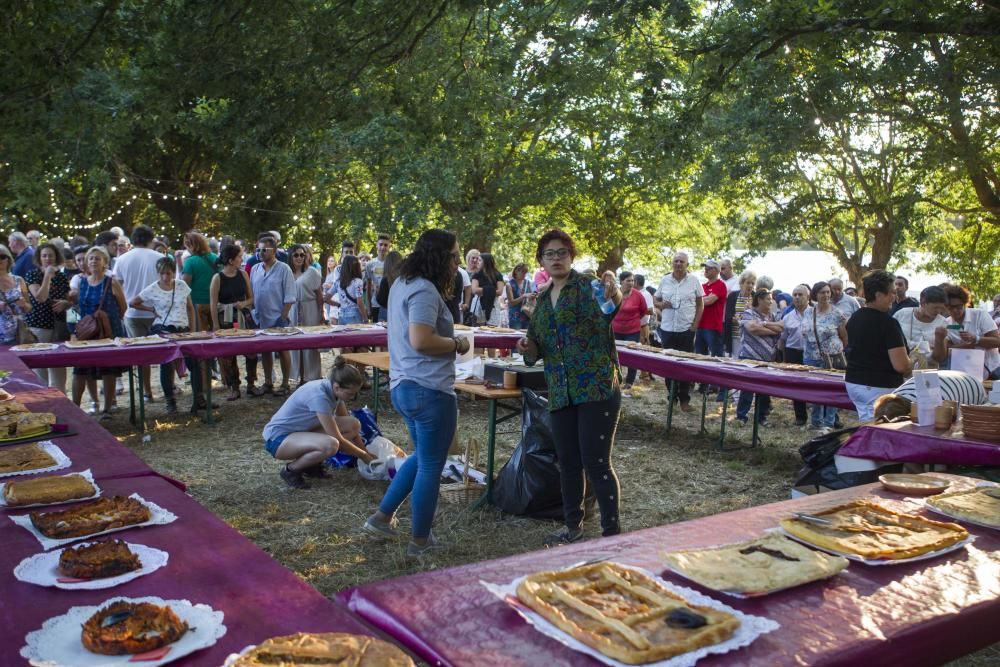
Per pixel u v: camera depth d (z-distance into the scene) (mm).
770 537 2129
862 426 4129
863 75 12297
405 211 18484
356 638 1489
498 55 7902
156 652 1493
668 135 7832
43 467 2883
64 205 19312
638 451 6848
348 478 5664
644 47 8117
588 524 4758
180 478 5660
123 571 1888
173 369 7922
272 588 1835
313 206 25844
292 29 7160
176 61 6895
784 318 8273
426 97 8477
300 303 9023
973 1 6195
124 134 7809
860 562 2045
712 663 1505
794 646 1586
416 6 7133
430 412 3734
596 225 25094
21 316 7445
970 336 6043
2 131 7031
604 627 1588
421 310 3576
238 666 1379
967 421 3703
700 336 8953
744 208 20766
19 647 1559
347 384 5324
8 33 6527
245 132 7285
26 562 1935
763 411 8117
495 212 22719
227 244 8742
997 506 2498
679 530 2293
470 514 4879
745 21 7195
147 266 7898
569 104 21203
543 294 3996
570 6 7207
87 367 7070
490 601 1764
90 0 6758
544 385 5055
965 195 17641
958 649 1784
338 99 7469
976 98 11797
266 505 5074
